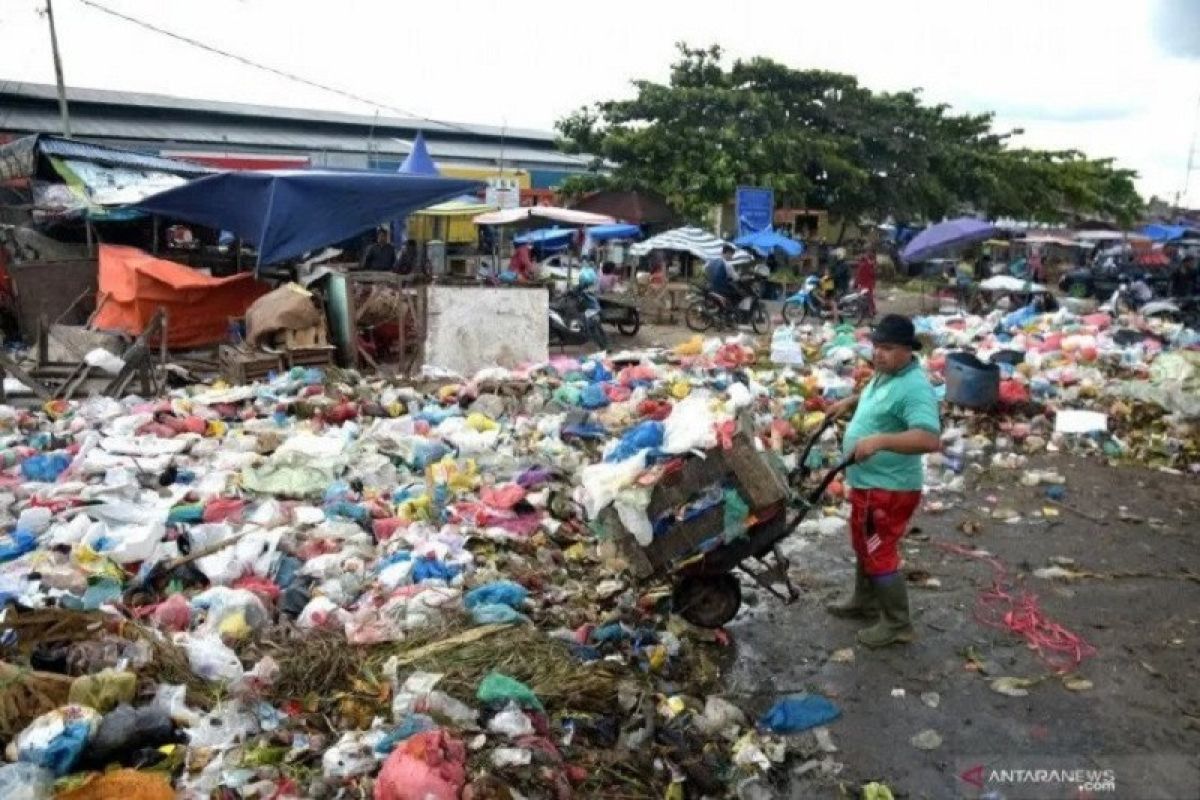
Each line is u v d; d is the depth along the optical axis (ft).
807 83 116.47
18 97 107.45
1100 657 16.72
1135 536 23.27
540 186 140.46
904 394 15.74
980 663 16.47
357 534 20.48
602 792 12.55
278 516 21.07
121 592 17.53
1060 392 36.50
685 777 13.06
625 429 30.22
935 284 101.40
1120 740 14.11
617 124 110.83
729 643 17.24
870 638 17.07
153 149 113.70
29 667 13.75
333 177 45.24
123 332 39.24
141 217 55.72
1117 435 32.65
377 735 12.92
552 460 26.63
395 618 16.63
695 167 103.09
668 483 16.06
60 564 18.16
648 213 101.19
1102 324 50.31
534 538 21.24
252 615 16.44
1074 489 27.17
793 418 32.14
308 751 12.76
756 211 99.35
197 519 21.12
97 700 13.02
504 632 16.28
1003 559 21.59
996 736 14.26
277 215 44.32
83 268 49.52
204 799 11.53
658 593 18.29
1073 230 127.65
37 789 11.27
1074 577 20.43
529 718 13.39
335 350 42.01
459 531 20.93
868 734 14.37
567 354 51.85
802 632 17.80
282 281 48.21
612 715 14.33
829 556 21.57
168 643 14.78
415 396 33.81
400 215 46.91
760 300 66.33
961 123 129.18
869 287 73.10
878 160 117.91
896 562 16.85
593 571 20.08
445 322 41.63
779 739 14.17
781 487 15.99
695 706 14.82
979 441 31.35
